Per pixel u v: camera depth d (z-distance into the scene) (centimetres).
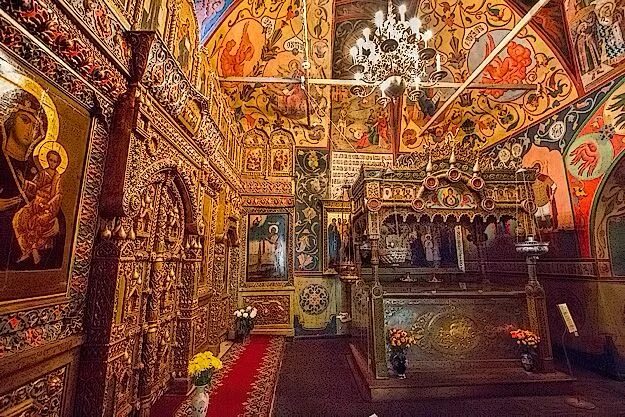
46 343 209
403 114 916
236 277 799
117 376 267
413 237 786
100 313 254
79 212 243
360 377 496
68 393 234
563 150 636
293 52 772
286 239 838
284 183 862
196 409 301
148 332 340
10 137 183
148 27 324
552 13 599
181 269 450
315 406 411
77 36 220
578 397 433
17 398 187
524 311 499
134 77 288
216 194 597
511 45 685
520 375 457
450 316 492
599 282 563
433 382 437
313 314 832
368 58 456
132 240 286
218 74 714
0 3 168
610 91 550
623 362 518
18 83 188
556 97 650
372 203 495
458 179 501
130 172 280
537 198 668
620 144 538
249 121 879
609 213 566
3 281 178
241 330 721
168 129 365
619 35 517
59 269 224
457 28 751
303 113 879
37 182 203
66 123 229
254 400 402
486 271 823
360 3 757
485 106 802
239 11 645
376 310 475
